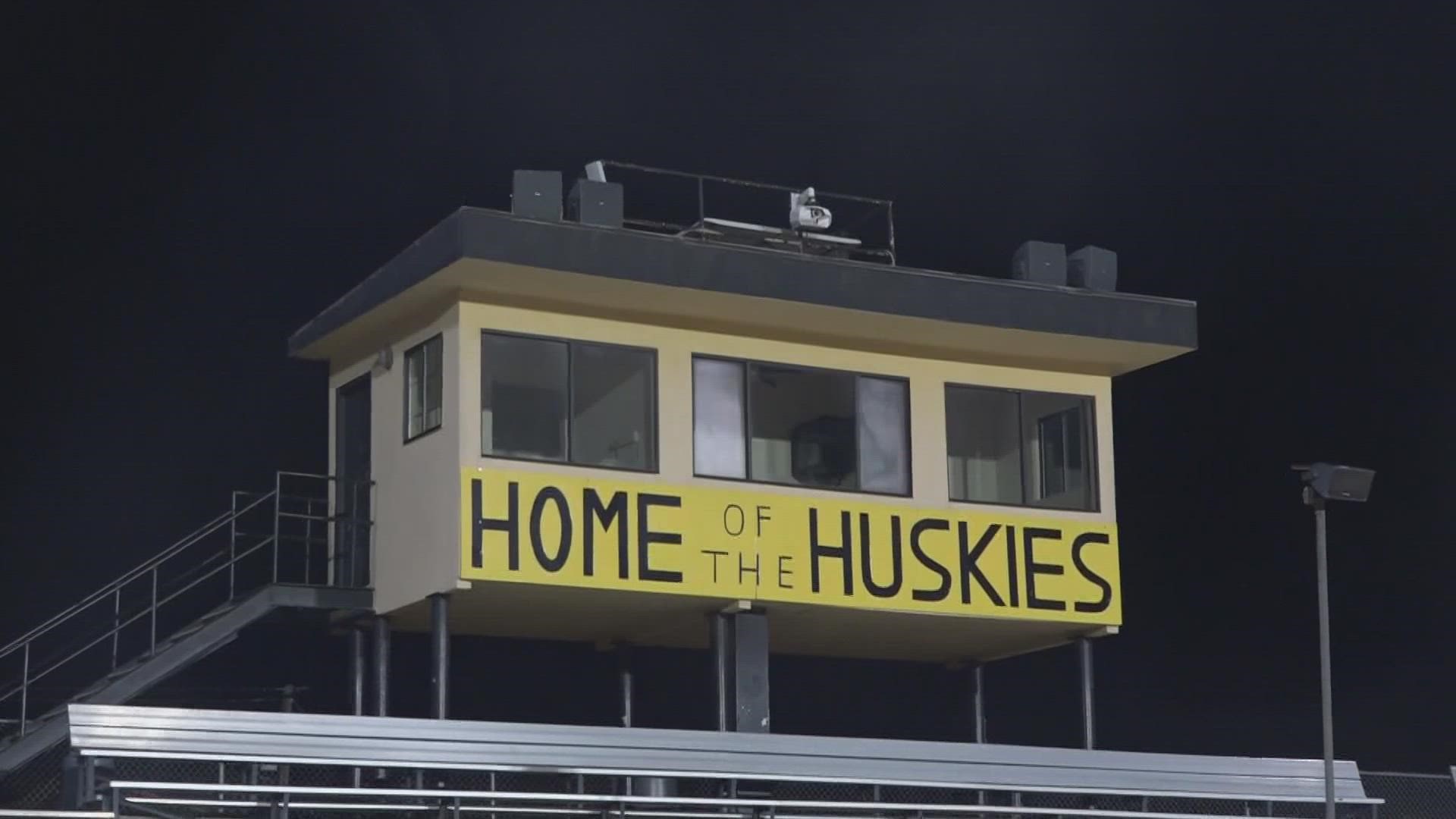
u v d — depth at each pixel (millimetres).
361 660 28359
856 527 28062
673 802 25781
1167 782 29219
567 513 26422
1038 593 28969
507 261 25469
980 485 29062
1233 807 30891
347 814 27031
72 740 23562
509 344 26609
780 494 27703
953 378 29234
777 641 30438
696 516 27141
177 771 26281
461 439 26016
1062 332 28734
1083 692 29609
